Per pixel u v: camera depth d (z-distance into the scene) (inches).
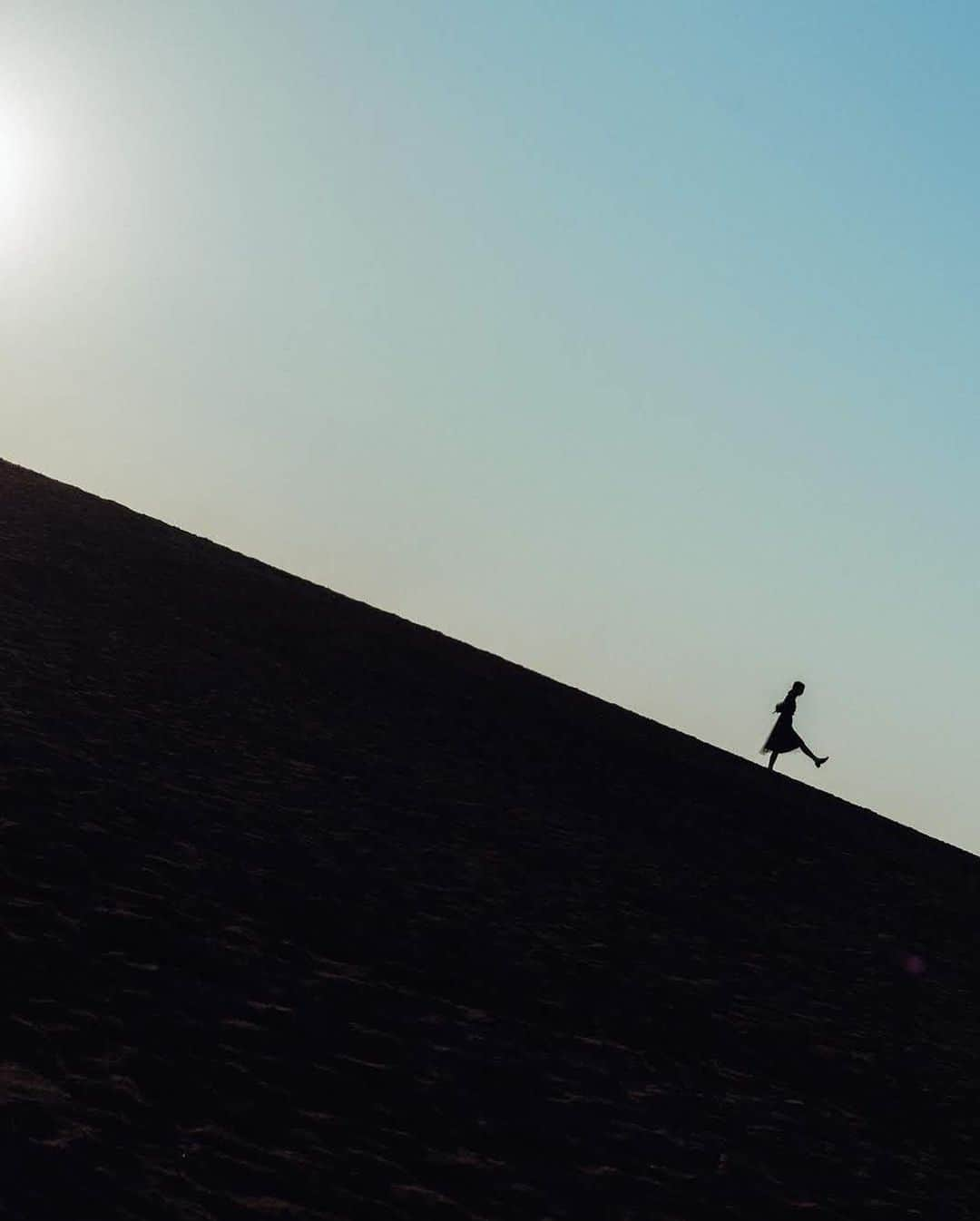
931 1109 558.9
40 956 396.5
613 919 661.3
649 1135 433.4
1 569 959.6
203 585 1141.1
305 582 1341.0
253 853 564.7
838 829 1122.0
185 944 444.1
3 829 487.5
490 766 909.2
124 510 1342.3
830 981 694.5
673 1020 550.3
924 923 906.7
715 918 733.3
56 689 721.0
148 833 540.4
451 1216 336.8
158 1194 295.9
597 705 1291.8
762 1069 535.2
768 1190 424.2
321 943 497.7
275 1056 390.3
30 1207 273.1
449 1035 452.1
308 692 932.0
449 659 1227.9
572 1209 366.9
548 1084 443.2
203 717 776.3
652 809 948.0
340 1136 358.9
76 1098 326.3
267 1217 303.0
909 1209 448.5
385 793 748.6
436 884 614.9
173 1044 374.3
